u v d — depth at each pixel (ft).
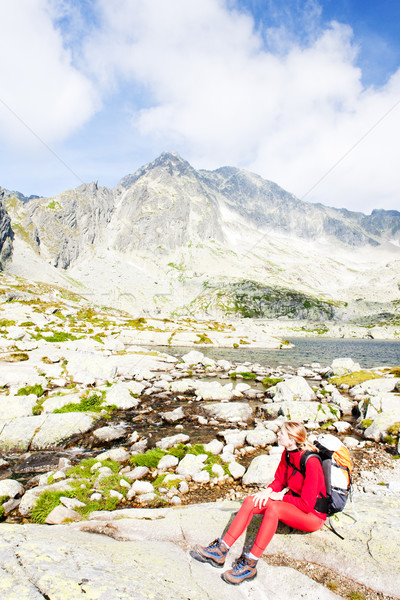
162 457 54.39
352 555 20.79
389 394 86.33
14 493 40.98
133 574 16.85
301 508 20.92
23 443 58.75
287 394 96.68
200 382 112.78
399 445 60.13
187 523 25.27
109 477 45.62
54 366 111.14
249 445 63.31
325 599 18.03
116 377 122.21
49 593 13.34
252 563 19.34
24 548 17.08
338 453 22.74
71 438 62.13
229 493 44.52
